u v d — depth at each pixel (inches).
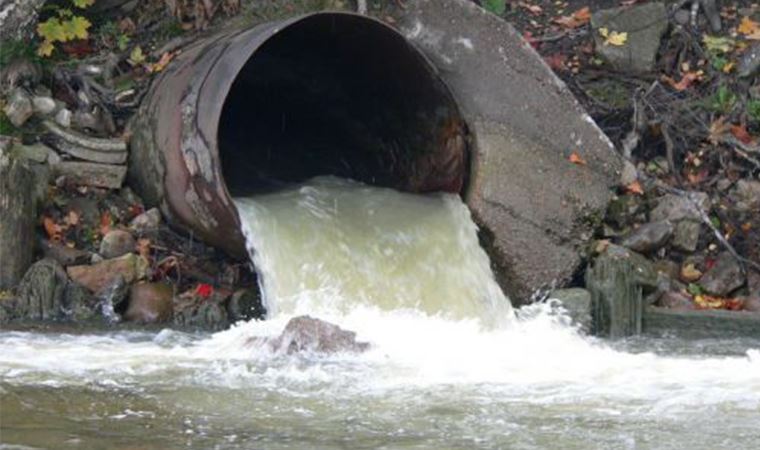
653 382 388.2
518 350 445.4
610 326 518.3
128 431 321.7
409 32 565.9
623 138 610.5
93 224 530.0
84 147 540.7
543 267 533.3
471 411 346.6
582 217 543.8
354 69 564.1
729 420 341.1
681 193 572.7
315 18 522.0
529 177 540.7
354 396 362.0
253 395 362.0
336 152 592.4
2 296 496.7
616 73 635.5
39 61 566.6
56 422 328.8
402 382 381.1
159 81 550.9
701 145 606.5
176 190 506.6
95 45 590.2
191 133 493.7
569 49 647.8
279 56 580.4
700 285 552.7
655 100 619.8
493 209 531.8
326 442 314.5
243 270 518.9
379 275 489.4
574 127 556.4
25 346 433.1
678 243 562.3
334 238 495.8
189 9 600.4
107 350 429.7
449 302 491.2
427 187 550.3
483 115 546.3
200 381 378.6
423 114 549.3
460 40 562.3
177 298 507.5
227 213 479.5
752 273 558.3
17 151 522.3
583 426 333.1
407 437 320.2
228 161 574.2
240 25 593.6
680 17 654.5
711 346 490.3
